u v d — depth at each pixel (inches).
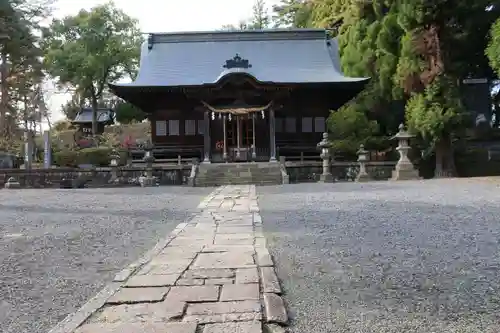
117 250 230.2
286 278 166.1
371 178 856.9
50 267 194.5
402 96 954.7
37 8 1380.4
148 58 1238.9
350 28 1106.7
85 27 1696.6
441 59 841.5
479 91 1293.1
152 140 1141.1
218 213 361.1
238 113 999.0
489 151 1059.9
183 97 1131.9
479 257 196.5
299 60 1225.4
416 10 821.9
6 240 264.2
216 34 1305.4
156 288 150.1
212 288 149.3
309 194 526.0
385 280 162.6
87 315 124.4
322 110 1136.8
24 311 137.1
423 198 446.3
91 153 1233.4
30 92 1504.7
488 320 122.3
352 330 115.9
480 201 409.4
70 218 362.9
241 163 893.8
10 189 793.6
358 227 280.4
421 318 124.3
